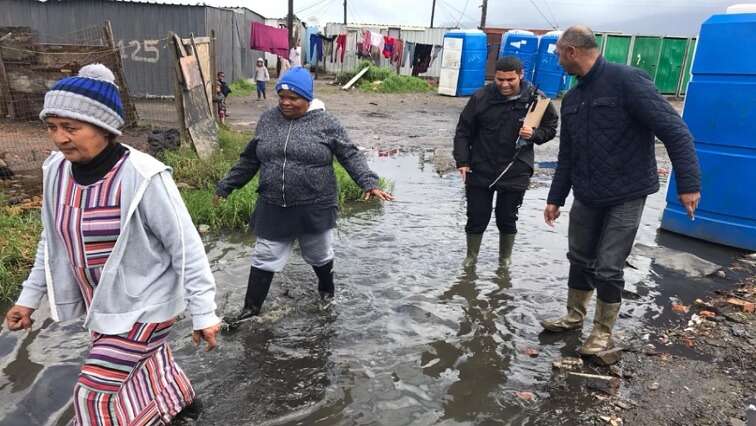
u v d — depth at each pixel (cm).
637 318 409
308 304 418
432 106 2075
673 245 582
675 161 312
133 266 224
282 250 383
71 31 1723
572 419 292
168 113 1402
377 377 327
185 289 232
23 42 1098
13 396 296
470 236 505
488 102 470
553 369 340
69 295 232
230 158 887
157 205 217
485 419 291
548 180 903
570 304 388
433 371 335
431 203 721
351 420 288
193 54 960
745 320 403
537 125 457
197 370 327
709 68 559
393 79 2603
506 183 478
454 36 2417
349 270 486
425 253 535
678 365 344
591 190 347
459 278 477
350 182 728
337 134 371
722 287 469
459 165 488
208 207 608
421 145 1192
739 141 548
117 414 235
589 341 355
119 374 229
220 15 2017
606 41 2577
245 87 2252
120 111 213
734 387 320
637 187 334
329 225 386
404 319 400
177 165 770
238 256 516
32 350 342
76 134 202
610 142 332
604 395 314
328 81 2898
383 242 563
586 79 339
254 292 386
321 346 360
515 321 402
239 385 314
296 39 3011
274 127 368
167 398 259
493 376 331
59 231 216
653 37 2580
